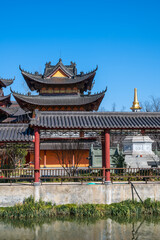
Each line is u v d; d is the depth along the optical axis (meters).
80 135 35.44
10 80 50.94
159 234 17.97
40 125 22.33
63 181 25.77
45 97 48.38
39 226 19.47
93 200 22.64
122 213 21.08
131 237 17.45
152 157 29.59
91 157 38.56
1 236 17.75
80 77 48.38
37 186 22.17
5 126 23.72
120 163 30.48
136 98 35.25
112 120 24.00
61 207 21.36
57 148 45.88
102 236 17.62
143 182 24.52
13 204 21.86
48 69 50.78
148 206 22.00
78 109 48.53
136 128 23.70
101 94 45.62
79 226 19.38
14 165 31.31
